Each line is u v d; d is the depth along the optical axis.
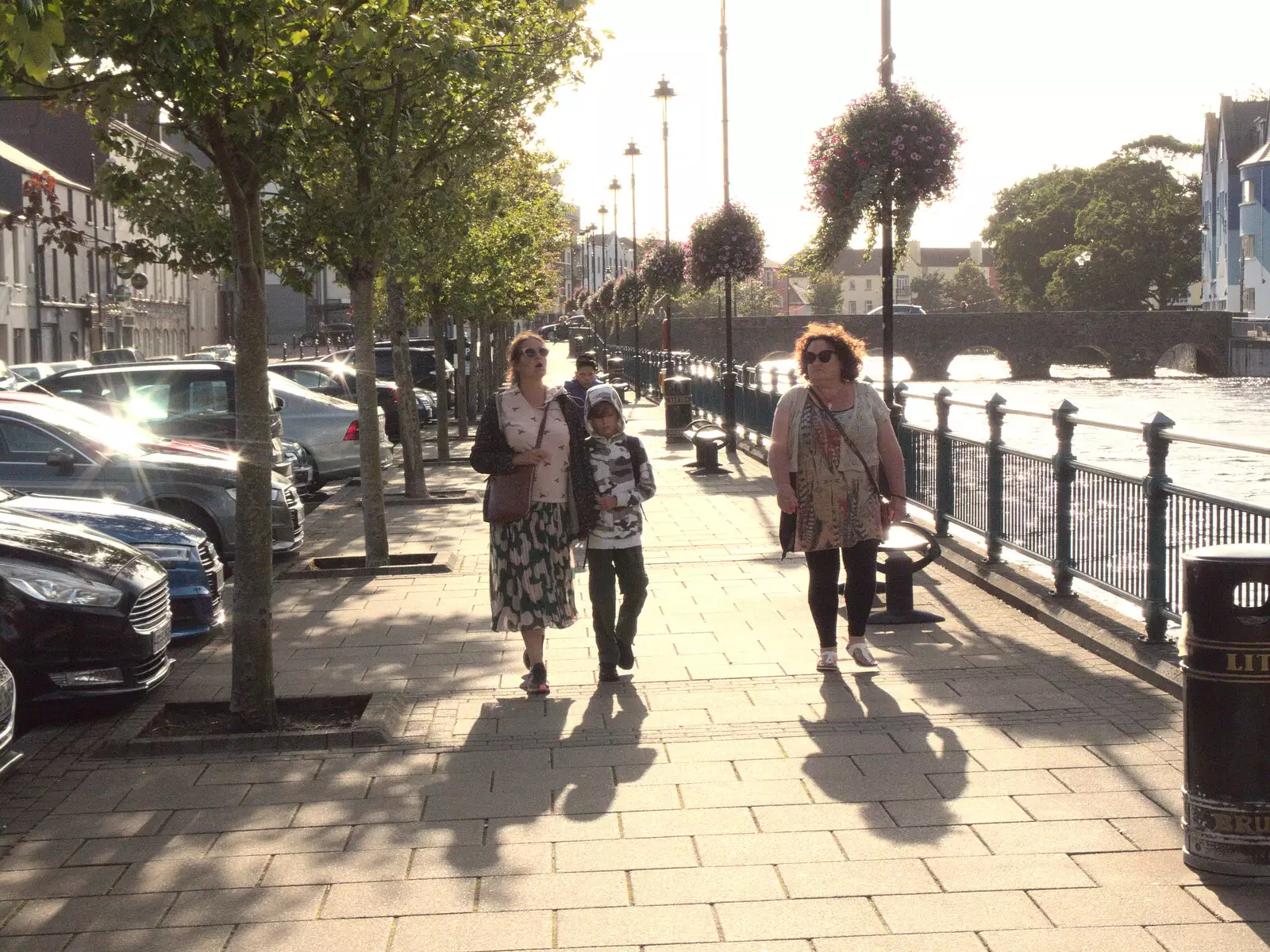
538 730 6.90
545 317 141.38
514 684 7.96
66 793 6.08
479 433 7.59
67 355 62.41
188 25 6.18
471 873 4.96
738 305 163.25
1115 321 91.12
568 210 34.72
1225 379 86.62
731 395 25.41
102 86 6.49
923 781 5.87
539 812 5.62
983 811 5.48
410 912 4.63
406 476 18.50
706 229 26.75
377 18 7.15
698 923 4.48
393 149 11.95
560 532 7.63
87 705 7.55
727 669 8.13
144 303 72.88
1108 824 5.30
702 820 5.46
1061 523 9.77
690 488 19.14
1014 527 10.88
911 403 64.69
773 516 15.88
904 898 4.64
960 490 12.45
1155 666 7.56
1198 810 4.80
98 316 65.06
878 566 9.39
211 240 11.41
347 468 20.48
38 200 8.62
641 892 4.75
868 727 6.75
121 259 8.89
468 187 13.41
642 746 6.55
